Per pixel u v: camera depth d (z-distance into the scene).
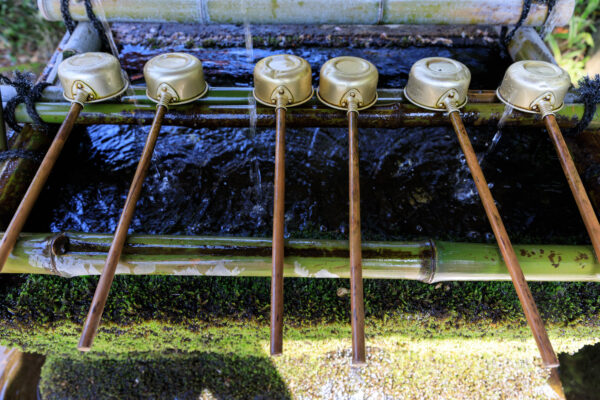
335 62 1.77
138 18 2.46
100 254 1.53
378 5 2.37
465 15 2.40
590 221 1.39
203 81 1.90
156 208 1.97
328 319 1.65
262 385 2.31
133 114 1.90
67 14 2.47
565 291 1.66
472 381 2.30
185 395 2.34
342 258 1.55
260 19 2.44
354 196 1.42
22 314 1.60
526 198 2.01
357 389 2.32
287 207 1.99
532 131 2.29
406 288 1.67
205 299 1.64
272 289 1.25
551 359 1.06
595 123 1.93
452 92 1.73
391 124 1.91
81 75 1.72
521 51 2.64
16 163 1.88
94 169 2.12
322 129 2.33
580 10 4.30
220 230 1.90
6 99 2.14
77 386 2.34
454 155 2.21
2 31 4.40
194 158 2.19
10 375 2.43
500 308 1.65
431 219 1.94
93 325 1.11
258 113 1.90
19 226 1.37
